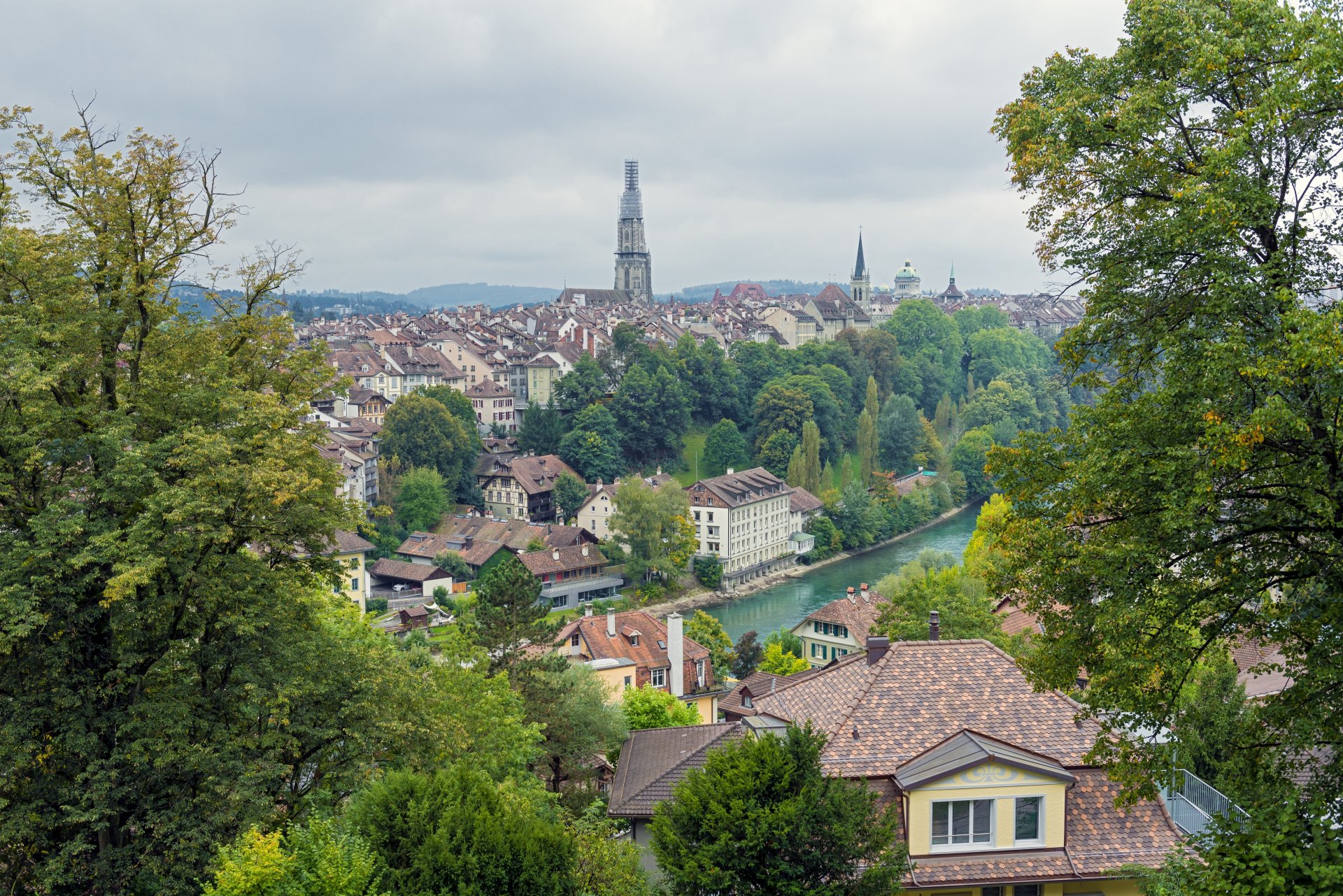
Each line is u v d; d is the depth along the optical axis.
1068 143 24.19
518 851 24.12
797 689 36.31
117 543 29.02
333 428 178.25
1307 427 19.47
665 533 157.38
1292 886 19.39
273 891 21.78
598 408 199.38
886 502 194.00
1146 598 22.61
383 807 25.03
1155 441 22.45
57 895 29.80
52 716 29.75
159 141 34.34
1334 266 22.39
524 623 54.31
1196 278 22.84
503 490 183.75
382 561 149.88
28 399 29.98
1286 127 21.45
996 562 30.33
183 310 35.84
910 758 30.56
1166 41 23.08
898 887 25.30
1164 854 29.36
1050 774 29.59
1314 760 22.91
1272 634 22.77
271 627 33.50
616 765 49.47
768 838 24.48
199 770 30.11
